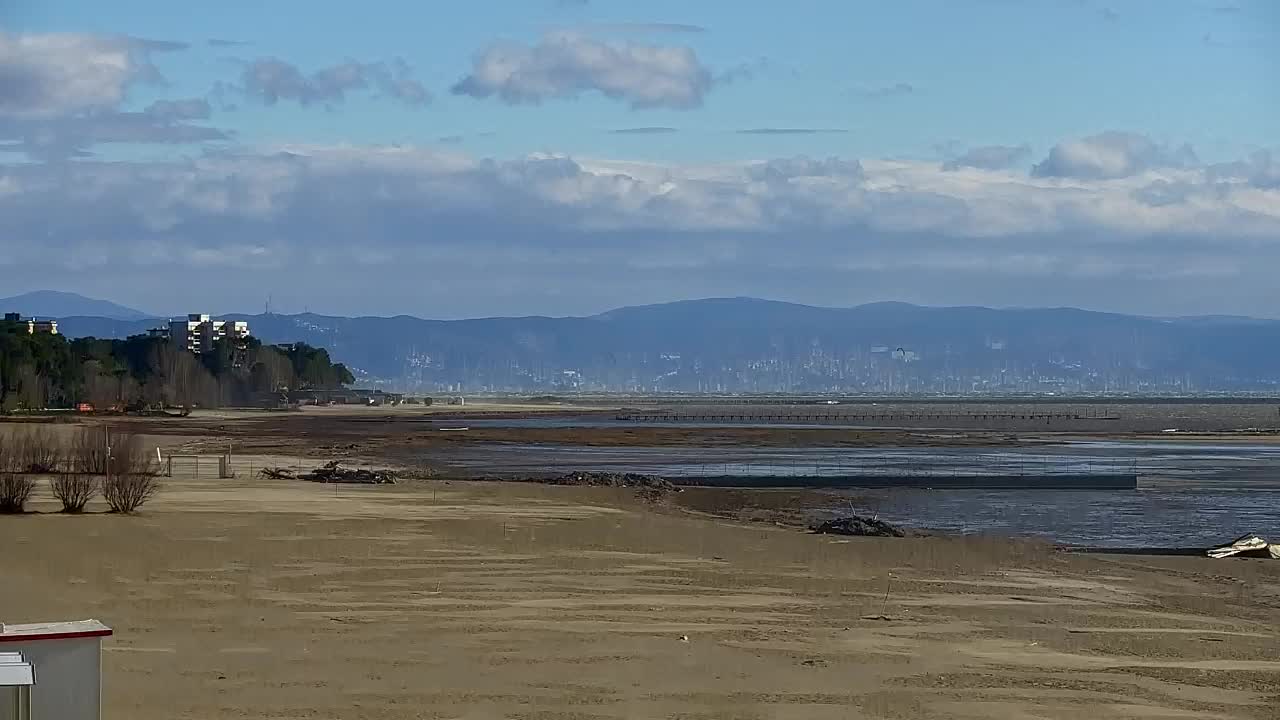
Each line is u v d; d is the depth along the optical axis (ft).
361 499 187.73
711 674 66.90
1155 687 66.13
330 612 85.56
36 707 38.37
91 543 120.98
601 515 168.55
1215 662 73.72
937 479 266.57
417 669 66.59
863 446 455.22
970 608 93.61
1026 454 402.72
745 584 103.30
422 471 282.15
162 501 175.63
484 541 131.54
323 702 58.44
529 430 581.12
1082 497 239.09
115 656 68.33
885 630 82.64
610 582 102.78
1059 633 83.25
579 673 66.44
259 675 64.28
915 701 61.46
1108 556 138.10
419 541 130.52
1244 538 146.61
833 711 59.00
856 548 134.21
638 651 73.00
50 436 220.84
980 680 66.90
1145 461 365.40
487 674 65.72
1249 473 313.53
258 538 130.31
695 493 235.20
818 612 89.71
